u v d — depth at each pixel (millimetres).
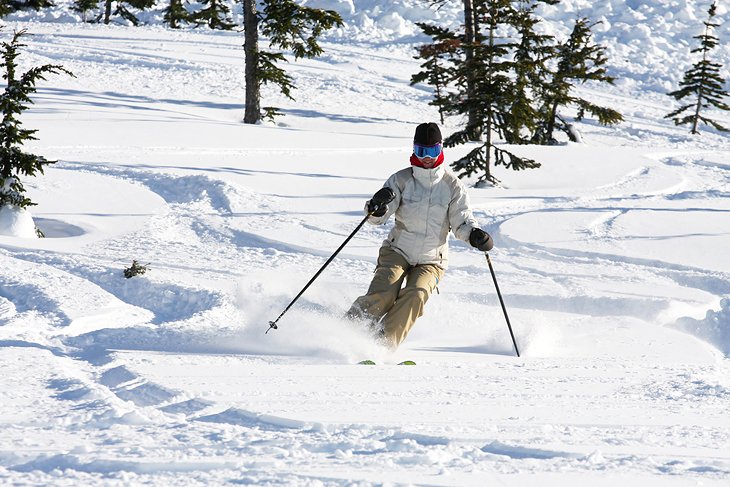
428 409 13867
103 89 117125
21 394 14875
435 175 21984
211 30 194750
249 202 48656
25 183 51906
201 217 44344
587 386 16688
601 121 104562
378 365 18688
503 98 67188
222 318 24438
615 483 9570
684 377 17938
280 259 35562
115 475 9664
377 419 12805
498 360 20531
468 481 9523
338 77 145875
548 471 10008
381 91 138625
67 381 15961
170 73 134375
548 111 102312
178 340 22000
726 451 11227
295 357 20047
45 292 26047
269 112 100500
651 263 35344
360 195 53219
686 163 90625
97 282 29391
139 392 15305
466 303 28828
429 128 21734
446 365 19141
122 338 22062
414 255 22531
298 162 69750
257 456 10469
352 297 28109
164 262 33781
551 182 69562
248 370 17422
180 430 12039
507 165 67188
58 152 67688
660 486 9492
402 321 21344
